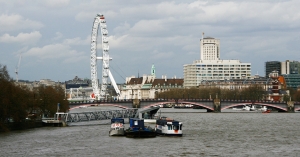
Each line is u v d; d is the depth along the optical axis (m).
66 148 179.38
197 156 163.50
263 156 164.50
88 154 166.25
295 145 190.50
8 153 168.50
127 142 195.38
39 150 174.88
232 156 163.75
